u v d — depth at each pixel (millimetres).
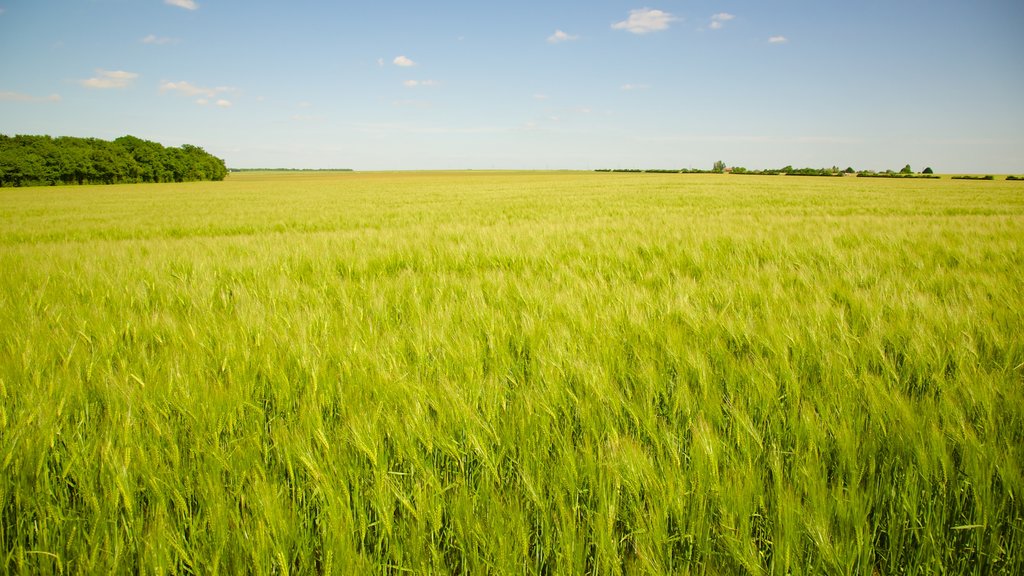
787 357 2098
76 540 1240
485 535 1200
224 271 4680
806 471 1312
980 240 5695
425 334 2455
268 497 1226
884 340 2348
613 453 1373
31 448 1411
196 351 2180
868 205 15453
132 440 1476
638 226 7961
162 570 1119
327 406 1829
